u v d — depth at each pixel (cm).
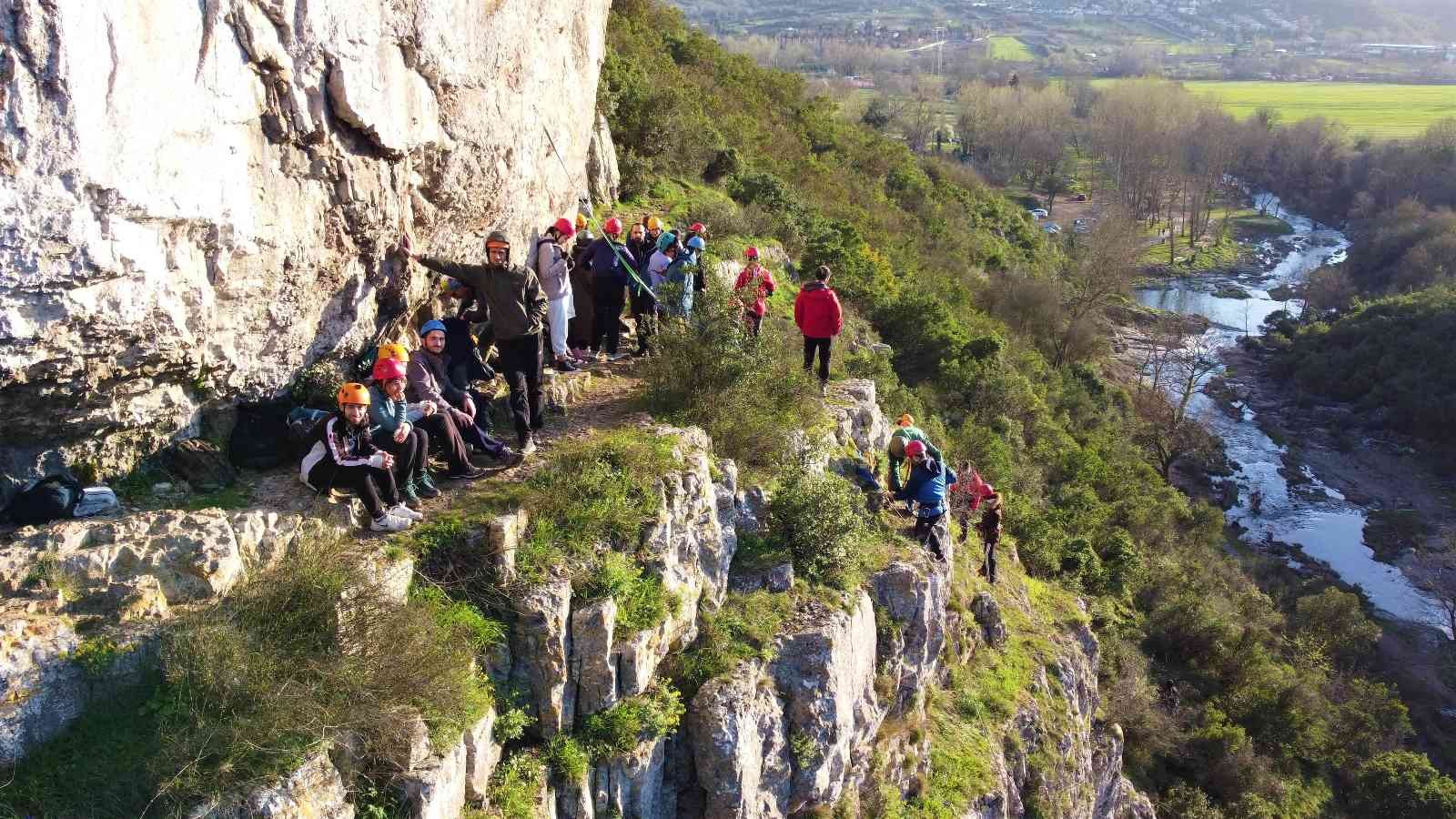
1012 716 1191
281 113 614
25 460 552
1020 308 3816
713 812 726
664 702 712
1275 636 2575
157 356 566
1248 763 2008
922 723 1058
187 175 538
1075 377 3688
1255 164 8375
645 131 2194
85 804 427
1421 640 2950
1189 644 2356
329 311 731
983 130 8812
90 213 482
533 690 643
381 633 539
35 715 440
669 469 791
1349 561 3362
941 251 3872
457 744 548
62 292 483
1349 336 4675
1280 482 3853
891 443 1159
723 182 2467
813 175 3416
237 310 622
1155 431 3772
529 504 700
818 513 924
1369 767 2152
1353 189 7481
